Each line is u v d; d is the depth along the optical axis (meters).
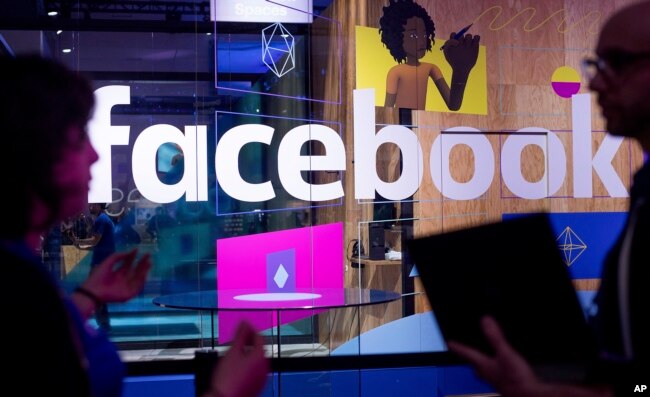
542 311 0.99
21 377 0.69
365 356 5.31
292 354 5.27
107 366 0.93
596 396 0.94
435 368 5.09
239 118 5.39
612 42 1.02
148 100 5.32
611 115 1.04
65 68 0.86
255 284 5.31
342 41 5.48
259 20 5.44
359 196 5.43
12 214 0.80
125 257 1.25
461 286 1.02
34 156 0.80
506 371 0.96
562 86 5.55
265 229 5.38
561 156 5.54
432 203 5.46
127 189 5.27
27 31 5.34
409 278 5.41
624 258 0.94
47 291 0.75
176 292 5.34
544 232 1.01
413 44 5.48
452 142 5.49
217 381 0.89
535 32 5.55
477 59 5.51
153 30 5.36
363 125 5.45
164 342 5.46
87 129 0.88
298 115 5.45
